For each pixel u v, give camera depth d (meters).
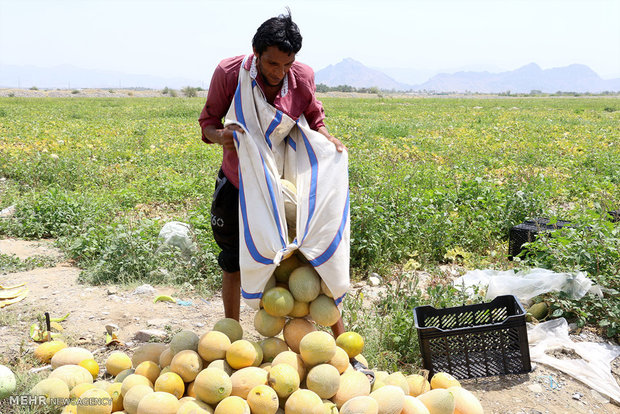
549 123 27.02
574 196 9.31
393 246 6.29
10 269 5.79
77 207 7.81
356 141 16.58
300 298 3.13
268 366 3.02
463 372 3.71
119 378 3.19
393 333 3.96
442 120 30.27
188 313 4.77
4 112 31.58
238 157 3.20
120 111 36.25
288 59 2.98
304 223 3.10
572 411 3.42
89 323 4.48
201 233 6.19
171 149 14.55
